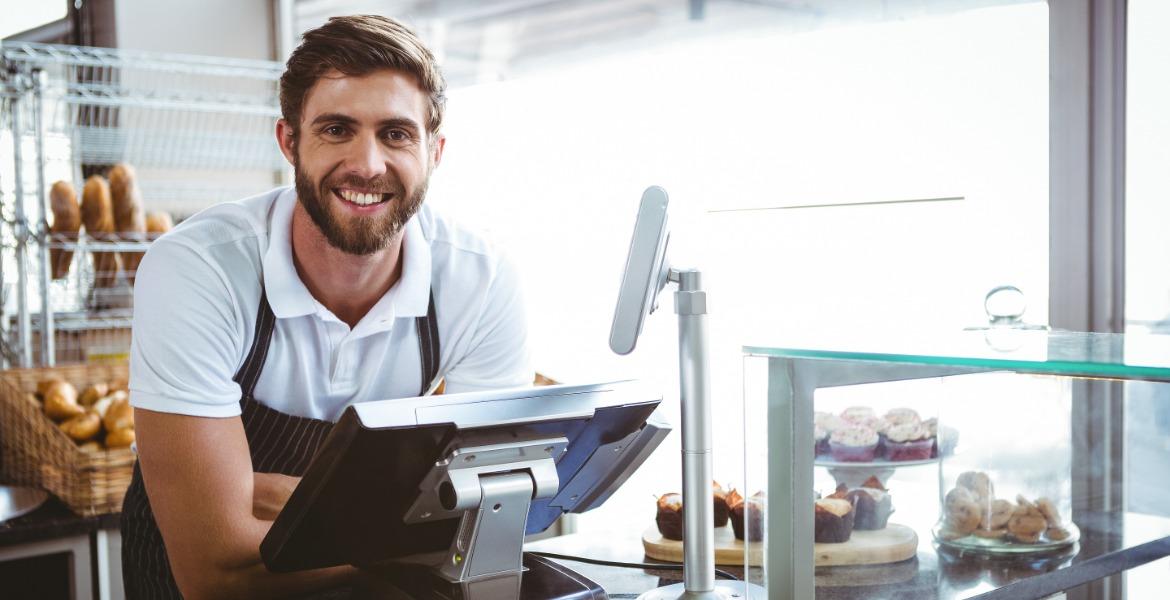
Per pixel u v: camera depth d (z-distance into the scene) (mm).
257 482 1457
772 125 2459
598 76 2869
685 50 2639
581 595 1037
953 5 2111
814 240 2387
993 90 2074
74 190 2785
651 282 1058
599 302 2936
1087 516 931
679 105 2668
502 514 985
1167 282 1907
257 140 3543
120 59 3033
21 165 2662
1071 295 2004
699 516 1104
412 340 1514
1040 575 941
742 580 1206
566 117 2975
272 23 3699
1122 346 982
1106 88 1941
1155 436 874
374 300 1460
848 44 2293
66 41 3396
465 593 986
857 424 939
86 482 2193
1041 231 2035
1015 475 941
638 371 2885
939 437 944
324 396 1493
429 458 942
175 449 1261
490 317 1576
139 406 1277
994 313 1226
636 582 1248
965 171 2125
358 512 966
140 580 1659
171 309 1282
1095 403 910
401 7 3414
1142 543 896
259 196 1462
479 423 930
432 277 1518
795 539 948
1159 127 1899
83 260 2906
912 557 943
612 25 2816
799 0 2373
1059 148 1994
